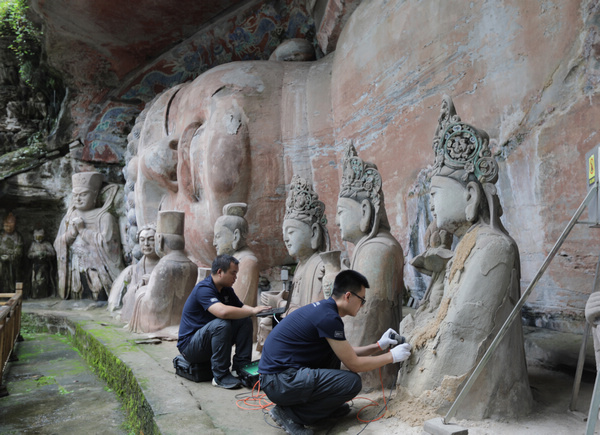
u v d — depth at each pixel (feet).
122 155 37.19
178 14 32.32
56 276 37.06
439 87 16.85
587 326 8.89
